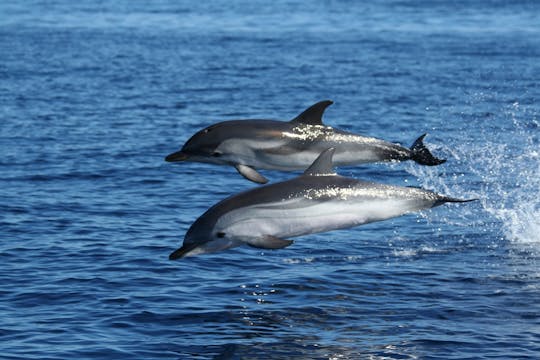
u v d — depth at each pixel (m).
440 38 142.38
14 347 22.42
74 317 24.61
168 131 60.16
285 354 22.30
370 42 135.38
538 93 82.50
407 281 28.11
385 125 63.88
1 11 192.12
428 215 36.97
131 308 25.36
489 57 114.06
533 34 149.12
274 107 72.88
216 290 27.06
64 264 29.48
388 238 33.38
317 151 23.36
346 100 76.81
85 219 35.75
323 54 118.06
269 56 115.44
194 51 121.44
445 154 52.78
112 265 29.41
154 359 21.88
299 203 20.11
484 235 34.03
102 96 77.81
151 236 33.31
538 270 29.33
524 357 21.86
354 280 28.14
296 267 29.48
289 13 196.50
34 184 42.66
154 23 170.25
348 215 20.14
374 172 46.91
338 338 23.31
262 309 25.50
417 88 85.38
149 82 88.75
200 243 20.14
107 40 136.00
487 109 72.38
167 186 42.66
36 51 117.69
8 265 29.27
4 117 64.88
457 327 24.00
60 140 55.47
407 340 23.09
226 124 23.86
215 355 22.20
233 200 20.27
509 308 25.50
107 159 49.25
